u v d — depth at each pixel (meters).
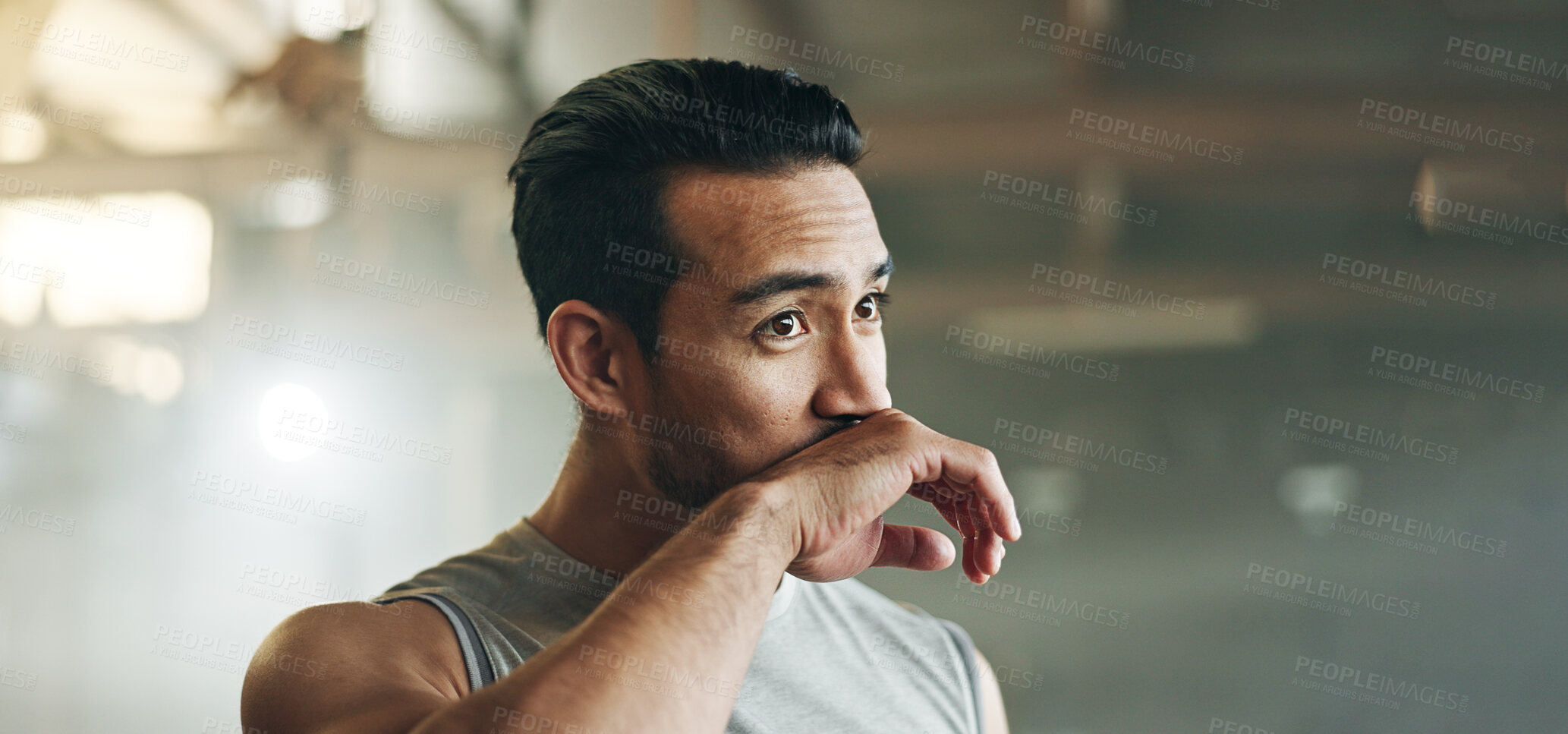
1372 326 6.42
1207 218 6.08
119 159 5.57
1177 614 6.52
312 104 5.03
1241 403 6.62
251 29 4.67
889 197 6.14
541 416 6.88
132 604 6.15
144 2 4.53
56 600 6.09
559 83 5.12
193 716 6.07
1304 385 6.55
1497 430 6.33
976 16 4.78
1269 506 6.57
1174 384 6.66
